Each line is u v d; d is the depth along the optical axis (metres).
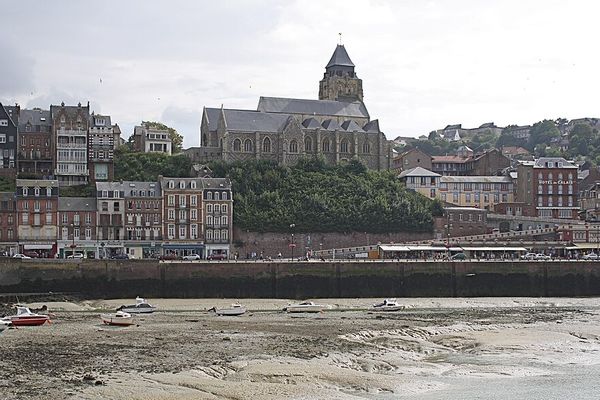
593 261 151.12
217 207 179.88
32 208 169.38
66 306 120.06
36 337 83.81
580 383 65.50
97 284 135.88
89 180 198.38
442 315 112.19
